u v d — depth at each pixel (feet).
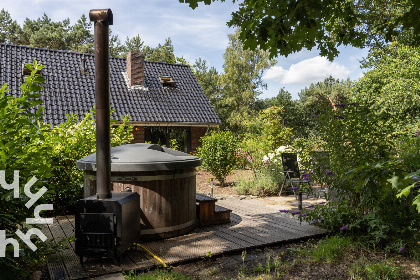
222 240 15.11
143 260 12.66
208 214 17.90
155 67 58.59
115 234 12.05
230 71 116.16
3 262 8.54
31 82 9.91
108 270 11.64
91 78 49.26
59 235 16.03
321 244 14.35
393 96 41.55
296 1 9.96
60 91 45.24
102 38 12.54
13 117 9.52
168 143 49.98
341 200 16.12
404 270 11.84
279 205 23.72
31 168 9.45
